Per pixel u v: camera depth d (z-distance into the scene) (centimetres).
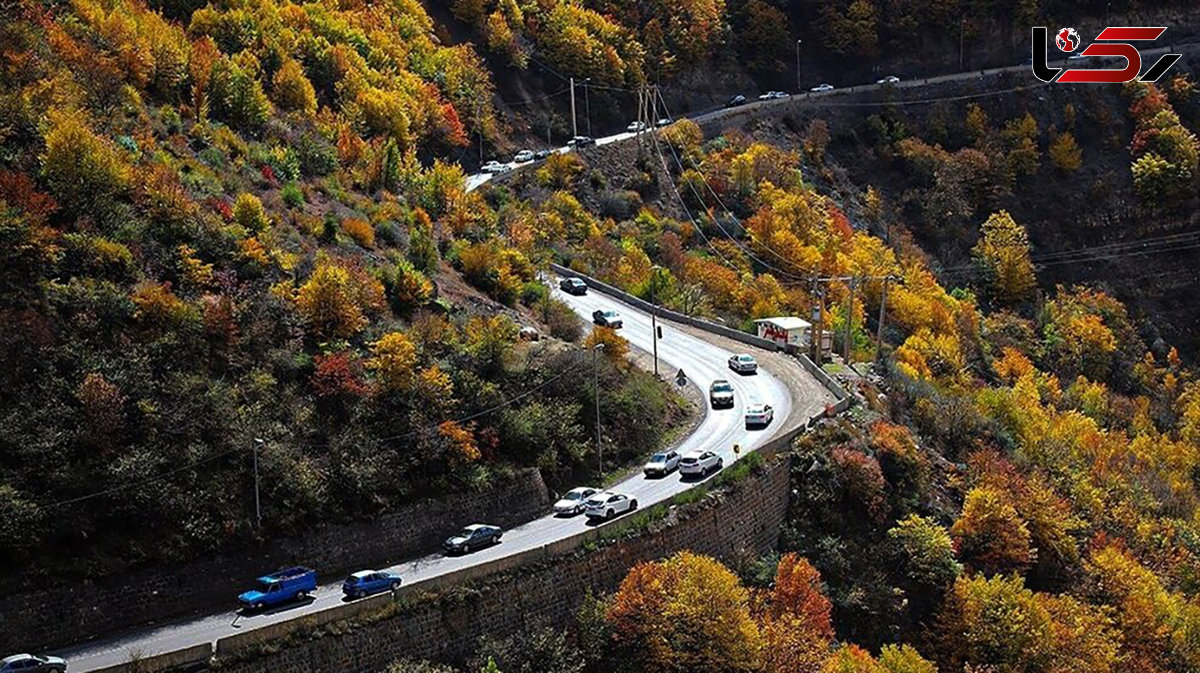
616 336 9262
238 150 9694
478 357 7994
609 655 6225
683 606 6241
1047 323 14562
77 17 9906
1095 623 7612
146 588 5984
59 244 7088
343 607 5741
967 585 7300
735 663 6219
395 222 9988
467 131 14238
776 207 13812
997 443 9381
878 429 8356
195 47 10969
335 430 7088
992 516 7838
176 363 6881
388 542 6788
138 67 9719
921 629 7281
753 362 9794
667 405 8938
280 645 5512
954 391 10619
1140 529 9312
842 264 12862
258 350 7281
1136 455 11550
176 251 7556
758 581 7031
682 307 11300
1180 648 7912
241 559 6309
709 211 13938
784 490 7738
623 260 11962
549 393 8125
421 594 5966
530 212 12369
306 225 8900
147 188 7856
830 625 6869
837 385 9144
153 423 6494
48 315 6694
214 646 5381
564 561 6438
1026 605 7219
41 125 7812
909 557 7500
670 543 6888
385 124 12400
